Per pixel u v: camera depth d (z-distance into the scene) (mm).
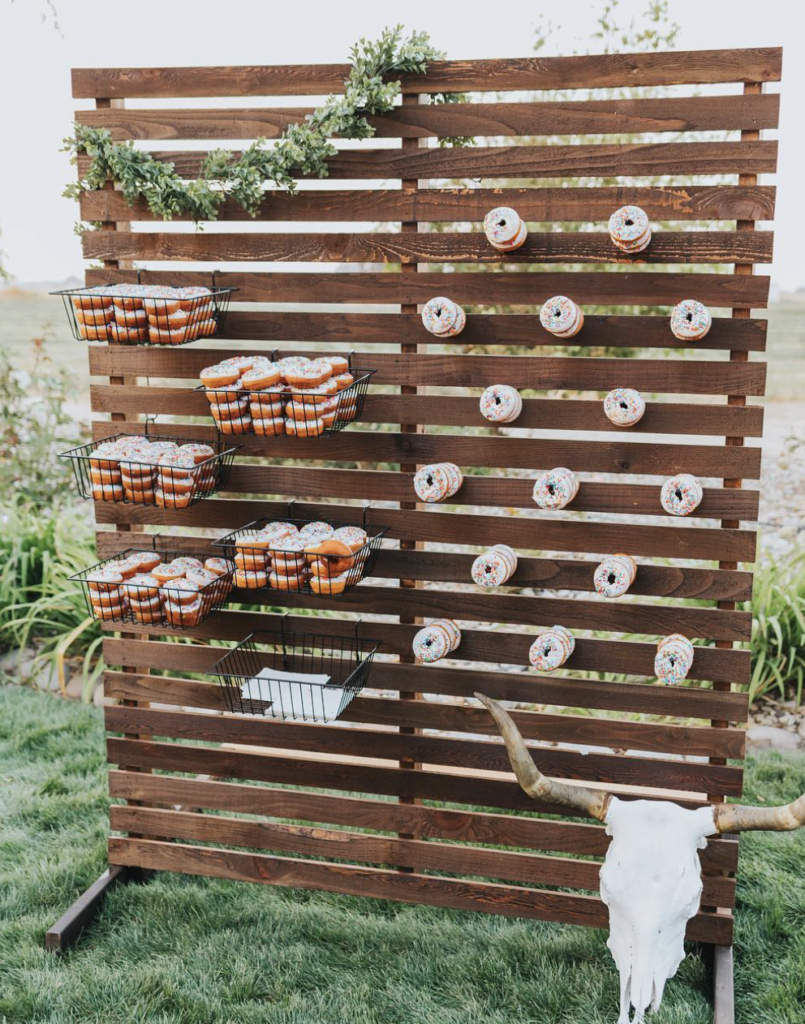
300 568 3018
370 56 2939
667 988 3035
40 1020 2953
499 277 3035
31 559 5836
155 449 3176
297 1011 2965
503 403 2975
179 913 3447
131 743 3576
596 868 3244
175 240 3234
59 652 5238
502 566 3006
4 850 3836
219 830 3535
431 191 3035
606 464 3043
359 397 3156
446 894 3357
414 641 3111
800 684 4855
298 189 3111
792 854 3711
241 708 3105
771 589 5059
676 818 2529
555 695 3188
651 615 3078
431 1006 2990
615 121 2875
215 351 3283
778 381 8703
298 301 3188
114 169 3129
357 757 3584
